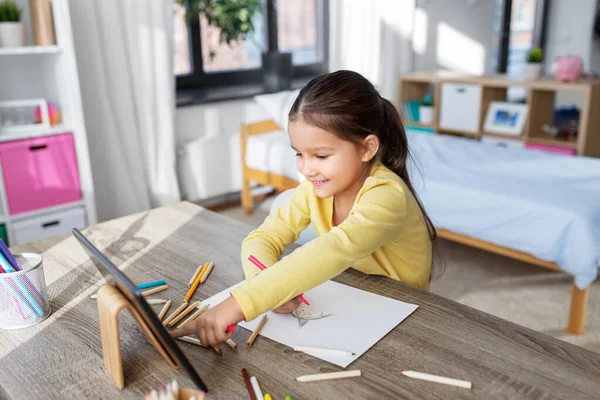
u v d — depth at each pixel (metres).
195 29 3.38
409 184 1.09
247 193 3.22
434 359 0.75
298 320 0.87
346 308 0.90
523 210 1.99
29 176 2.32
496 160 2.54
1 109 2.54
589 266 1.86
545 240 1.94
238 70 3.67
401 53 4.10
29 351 0.80
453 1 4.41
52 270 1.07
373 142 0.94
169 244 1.18
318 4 3.99
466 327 0.83
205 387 0.70
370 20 3.80
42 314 0.89
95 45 2.61
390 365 0.74
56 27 2.31
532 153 2.65
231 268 1.06
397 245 1.04
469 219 2.15
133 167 2.87
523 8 4.94
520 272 2.46
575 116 4.18
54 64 2.46
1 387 0.73
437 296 0.93
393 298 0.93
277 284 0.82
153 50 2.80
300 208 1.12
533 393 0.68
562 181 2.20
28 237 2.35
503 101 3.96
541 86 3.47
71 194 2.47
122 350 0.80
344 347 0.79
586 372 0.72
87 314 0.91
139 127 2.87
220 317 0.78
